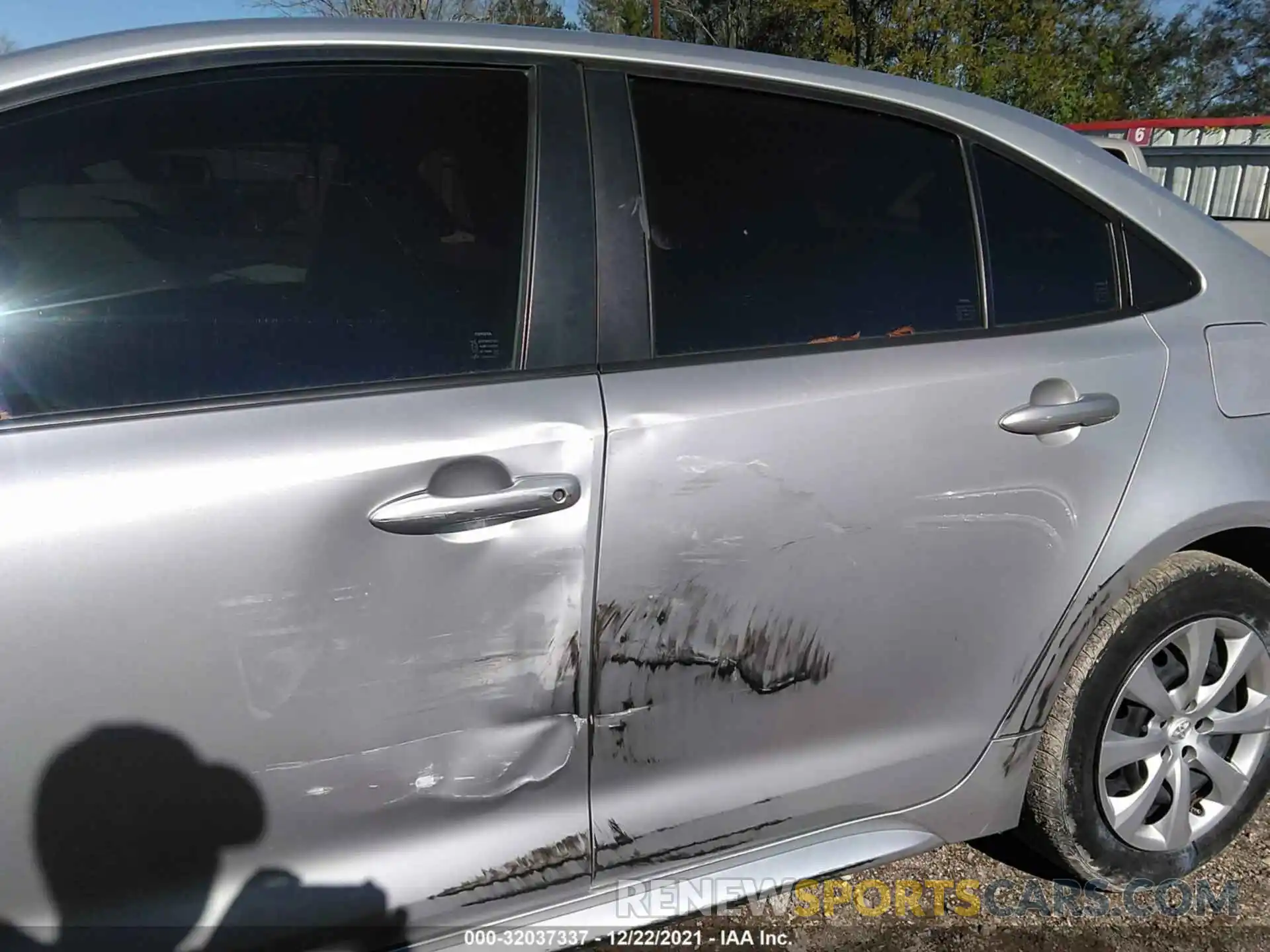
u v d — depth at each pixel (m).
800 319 1.76
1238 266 2.18
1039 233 2.01
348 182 1.53
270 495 1.36
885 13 23.27
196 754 1.36
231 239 1.46
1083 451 1.88
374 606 1.42
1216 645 2.19
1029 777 2.04
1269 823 2.45
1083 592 1.93
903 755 1.88
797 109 1.85
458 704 1.50
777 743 1.76
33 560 1.26
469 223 1.58
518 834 1.59
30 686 1.27
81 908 1.36
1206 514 2.00
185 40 1.50
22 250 1.36
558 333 1.59
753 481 1.62
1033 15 22.89
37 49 1.45
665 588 1.59
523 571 1.50
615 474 1.54
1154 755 2.12
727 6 26.53
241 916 1.45
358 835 1.49
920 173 1.93
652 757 1.66
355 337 1.49
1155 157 14.36
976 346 1.86
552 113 1.66
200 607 1.33
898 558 1.75
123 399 1.37
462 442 1.46
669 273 1.68
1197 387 2.02
